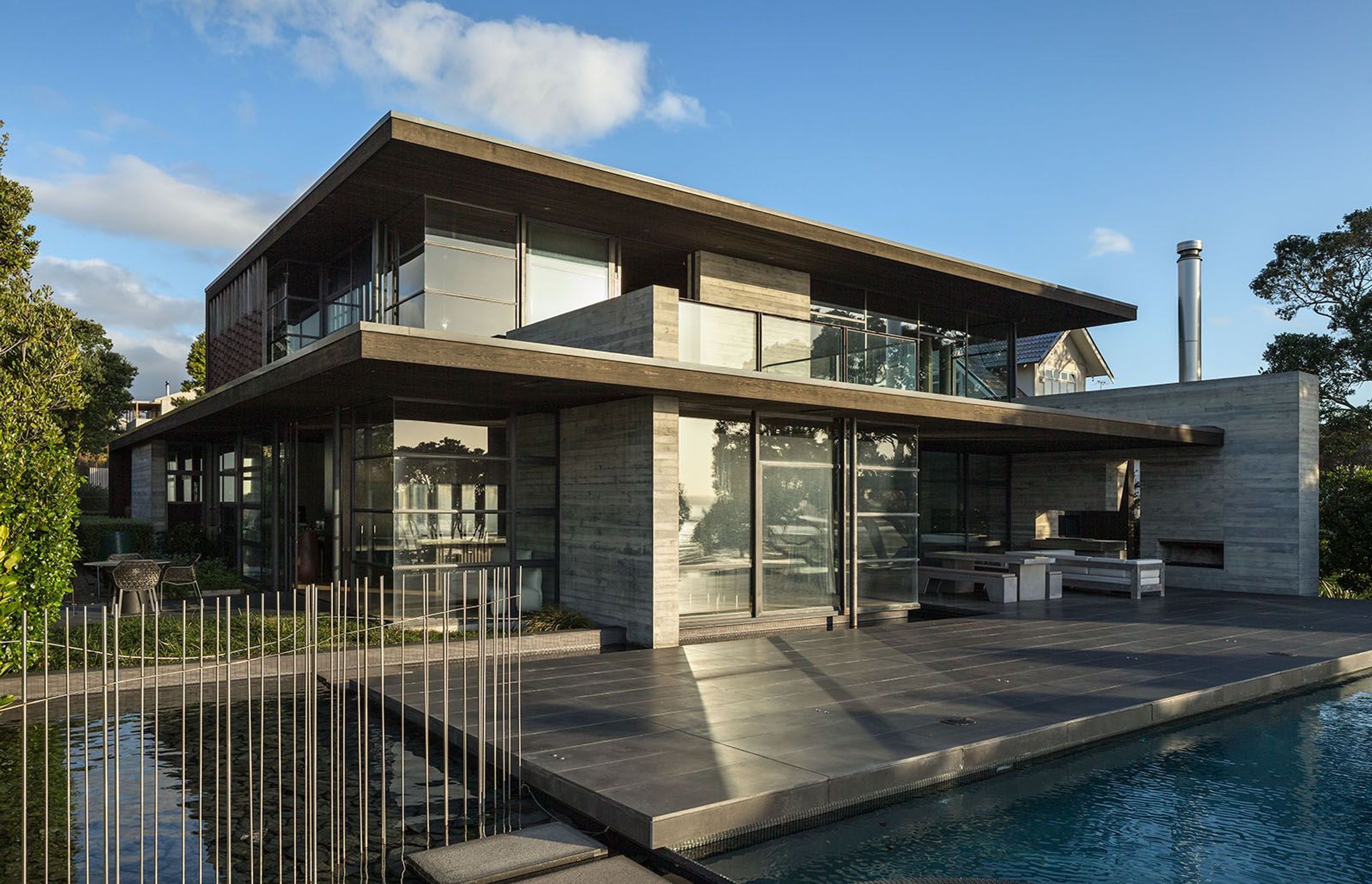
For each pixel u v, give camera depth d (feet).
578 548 41.88
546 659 34.53
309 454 55.62
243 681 30.42
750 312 45.55
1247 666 33.37
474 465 40.40
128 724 25.34
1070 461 72.23
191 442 68.54
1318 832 19.27
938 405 44.45
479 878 15.35
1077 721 24.91
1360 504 67.97
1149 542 68.90
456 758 22.93
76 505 30.99
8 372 53.06
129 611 40.09
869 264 53.67
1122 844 18.52
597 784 18.90
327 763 22.26
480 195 42.16
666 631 37.42
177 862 16.05
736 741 22.52
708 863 17.26
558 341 44.34
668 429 37.73
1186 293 78.84
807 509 45.37
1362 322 91.30
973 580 56.54
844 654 35.81
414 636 35.32
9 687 27.45
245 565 56.39
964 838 18.75
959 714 25.52
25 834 14.51
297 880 15.46
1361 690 33.35
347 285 50.26
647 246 50.06
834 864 17.37
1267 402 62.75
